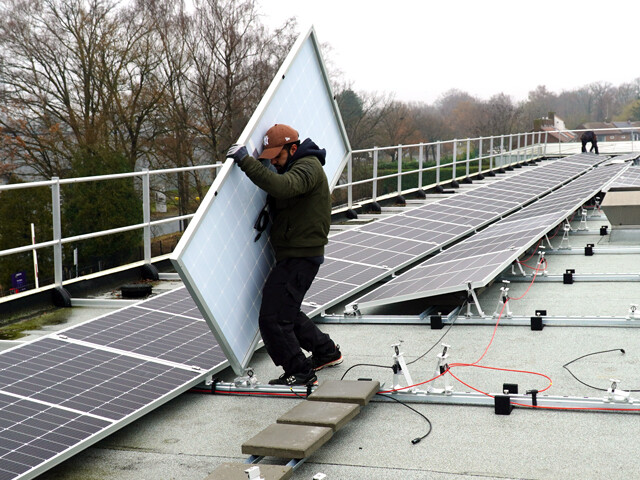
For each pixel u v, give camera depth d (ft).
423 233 34.32
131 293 27.86
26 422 12.41
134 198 77.66
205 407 15.33
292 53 16.96
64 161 85.66
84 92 88.74
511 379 15.89
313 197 15.08
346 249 30.22
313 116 18.54
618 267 28.63
